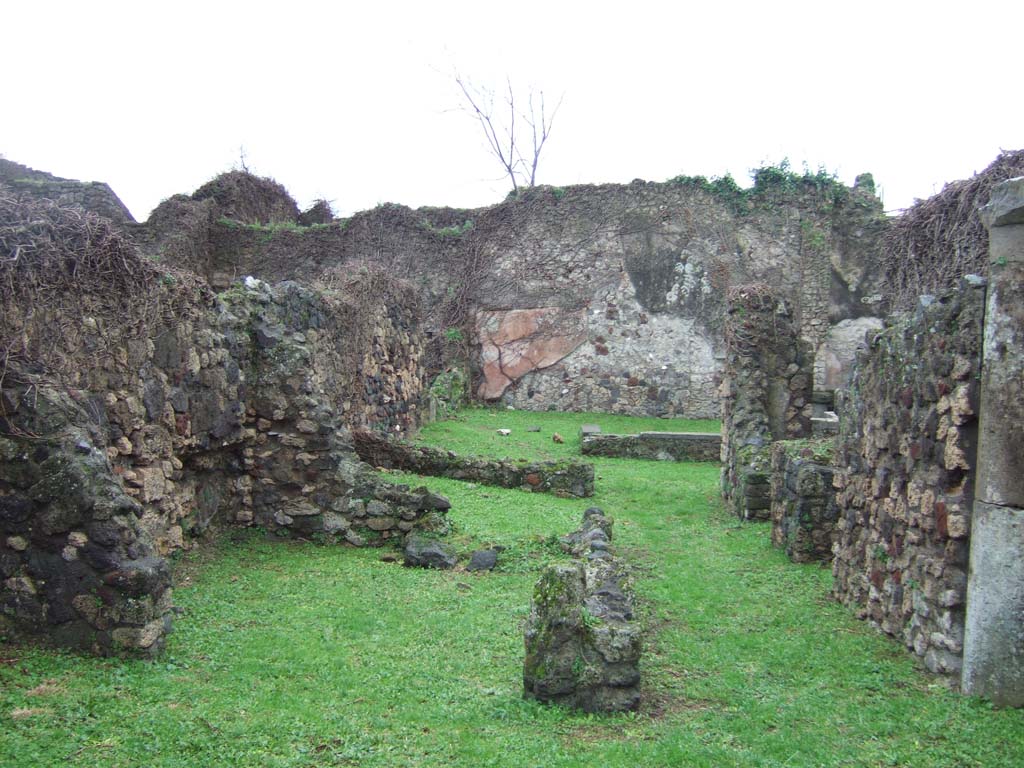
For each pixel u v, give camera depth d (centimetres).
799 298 2155
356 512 845
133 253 674
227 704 457
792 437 1213
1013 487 465
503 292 2281
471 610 650
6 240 555
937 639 526
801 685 525
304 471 854
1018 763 409
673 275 2184
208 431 782
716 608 689
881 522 626
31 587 518
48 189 2169
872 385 655
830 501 835
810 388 1216
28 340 556
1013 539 464
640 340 2194
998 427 471
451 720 453
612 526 908
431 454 1152
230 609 633
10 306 542
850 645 593
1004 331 470
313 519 848
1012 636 465
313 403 856
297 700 470
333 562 782
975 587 484
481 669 534
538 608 492
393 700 478
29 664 488
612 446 1562
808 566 823
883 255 1050
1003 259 471
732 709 488
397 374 1531
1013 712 459
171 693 467
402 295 1591
